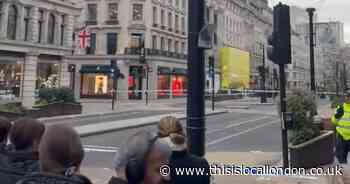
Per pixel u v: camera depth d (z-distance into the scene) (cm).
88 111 3114
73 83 5250
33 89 3556
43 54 3712
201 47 490
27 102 3416
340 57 6625
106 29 5391
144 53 4803
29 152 293
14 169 280
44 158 219
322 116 1460
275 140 1612
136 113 3103
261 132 1919
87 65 5338
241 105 4588
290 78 9888
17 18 3462
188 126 492
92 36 5438
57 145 218
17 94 3434
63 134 224
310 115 1027
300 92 1040
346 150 1045
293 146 955
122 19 5344
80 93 5334
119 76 4606
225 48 7694
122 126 1986
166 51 5766
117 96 5178
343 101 1066
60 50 3903
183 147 349
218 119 2705
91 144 1460
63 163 218
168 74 5669
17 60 3438
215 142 1550
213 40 504
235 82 7869
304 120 1012
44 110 2491
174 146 345
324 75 7344
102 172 940
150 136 228
